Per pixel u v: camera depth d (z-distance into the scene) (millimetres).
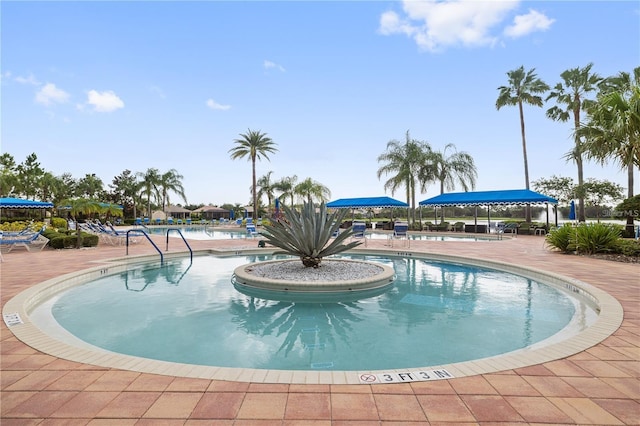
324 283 7035
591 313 5715
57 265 9617
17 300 5648
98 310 5969
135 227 35156
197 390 2789
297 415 2416
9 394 2723
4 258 11148
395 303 6496
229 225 40625
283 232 8641
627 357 3438
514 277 8930
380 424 2309
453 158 28891
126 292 7324
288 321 5449
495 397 2674
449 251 13031
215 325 5234
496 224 22484
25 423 2322
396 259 12289
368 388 2822
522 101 28453
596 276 7789
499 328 5008
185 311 5957
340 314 5820
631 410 2494
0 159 50250
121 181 59500
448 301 6621
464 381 2943
